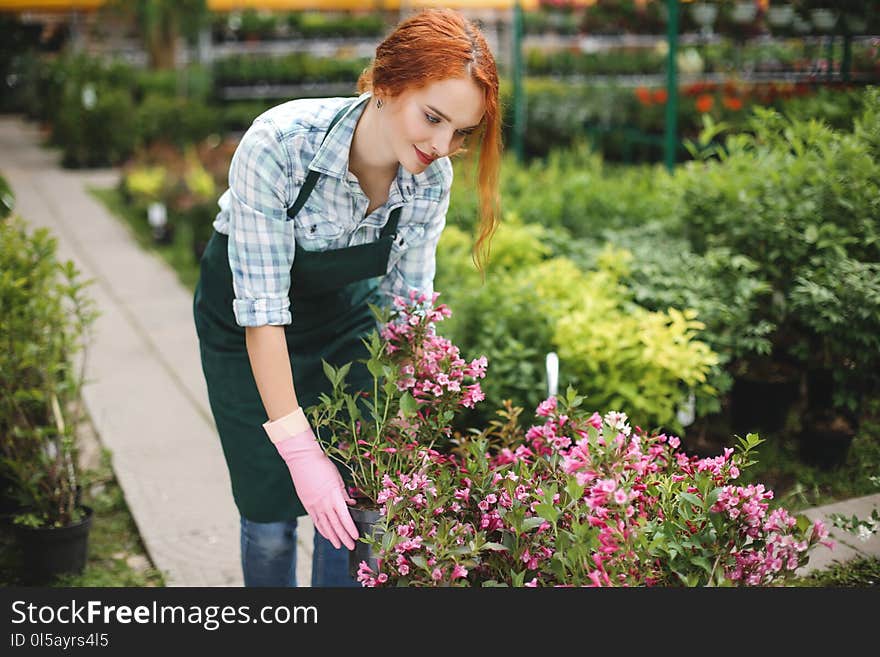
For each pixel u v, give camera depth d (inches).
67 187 434.9
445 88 64.3
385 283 85.4
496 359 119.8
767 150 139.1
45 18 654.5
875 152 117.9
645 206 179.2
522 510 61.9
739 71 190.2
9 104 713.6
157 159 414.0
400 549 62.4
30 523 112.8
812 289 115.6
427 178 77.4
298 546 120.4
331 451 73.7
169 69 623.2
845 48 127.0
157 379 187.6
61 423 123.6
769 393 127.7
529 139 363.3
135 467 147.1
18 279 125.3
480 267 76.5
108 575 117.3
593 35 338.6
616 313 124.8
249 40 560.1
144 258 294.0
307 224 75.3
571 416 71.6
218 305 81.5
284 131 72.4
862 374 118.9
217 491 138.4
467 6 489.7
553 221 181.5
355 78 553.9
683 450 122.5
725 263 129.6
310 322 81.9
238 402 82.6
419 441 73.4
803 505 101.7
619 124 311.7
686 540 61.1
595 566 59.3
